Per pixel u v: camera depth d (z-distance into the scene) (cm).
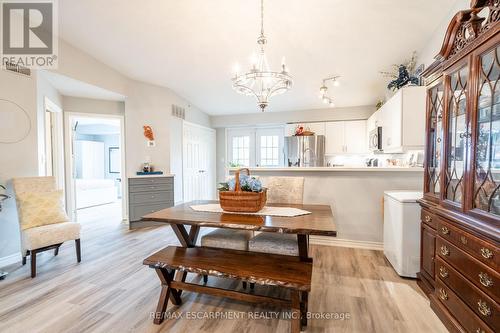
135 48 342
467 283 150
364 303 204
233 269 172
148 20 278
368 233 326
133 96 447
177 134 525
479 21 147
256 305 203
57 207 281
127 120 440
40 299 210
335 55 347
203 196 650
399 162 396
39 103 326
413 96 291
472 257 145
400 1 240
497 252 125
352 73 404
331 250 320
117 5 254
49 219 271
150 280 244
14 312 192
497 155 137
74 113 432
